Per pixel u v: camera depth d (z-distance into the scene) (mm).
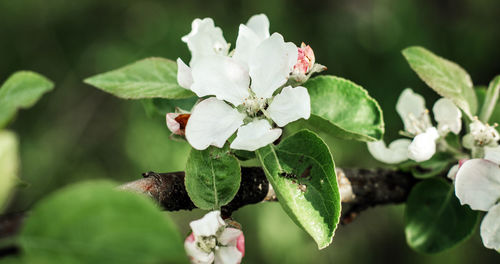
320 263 743
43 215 262
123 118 846
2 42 924
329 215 307
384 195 365
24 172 827
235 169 317
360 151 763
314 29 866
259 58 319
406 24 846
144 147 769
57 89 903
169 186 317
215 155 318
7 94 287
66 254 261
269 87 321
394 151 368
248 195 331
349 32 860
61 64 917
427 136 341
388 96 811
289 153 318
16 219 269
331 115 338
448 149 359
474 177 322
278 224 725
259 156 313
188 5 875
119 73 348
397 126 787
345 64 847
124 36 891
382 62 835
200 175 316
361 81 836
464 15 866
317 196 310
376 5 861
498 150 343
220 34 343
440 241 361
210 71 319
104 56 876
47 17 928
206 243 306
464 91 356
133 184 312
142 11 893
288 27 854
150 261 260
